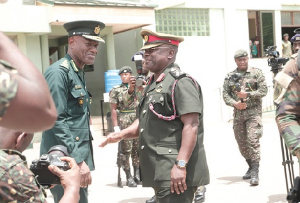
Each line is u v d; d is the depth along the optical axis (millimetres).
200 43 15391
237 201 5445
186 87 3199
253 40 16719
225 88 6695
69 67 3463
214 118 15555
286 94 2795
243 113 6414
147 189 6426
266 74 16891
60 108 3334
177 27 14969
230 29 15891
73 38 3533
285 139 2705
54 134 3346
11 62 1102
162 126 3260
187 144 3141
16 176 1594
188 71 15164
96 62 15438
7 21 11148
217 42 15742
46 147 3471
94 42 3564
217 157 8492
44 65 12617
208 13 15562
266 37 17094
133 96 6781
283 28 18984
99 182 6957
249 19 16641
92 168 3639
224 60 15859
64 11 11656
